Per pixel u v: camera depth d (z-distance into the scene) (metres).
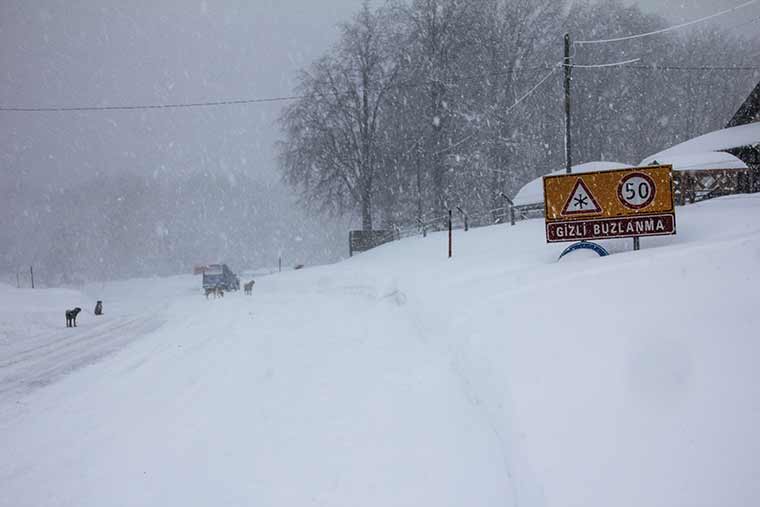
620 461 3.62
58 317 24.05
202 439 6.48
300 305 22.14
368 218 49.22
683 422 3.75
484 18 47.53
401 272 21.75
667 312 5.83
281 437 6.37
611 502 3.25
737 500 2.85
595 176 12.88
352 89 48.03
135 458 6.03
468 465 5.18
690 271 7.28
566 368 5.37
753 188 29.78
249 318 18.56
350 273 30.23
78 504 5.03
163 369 10.70
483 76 47.38
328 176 49.44
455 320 9.58
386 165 48.72
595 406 4.46
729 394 3.86
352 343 11.77
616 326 5.91
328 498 4.87
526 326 7.09
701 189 28.50
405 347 10.59
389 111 47.84
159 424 7.14
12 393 9.53
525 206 35.38
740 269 6.74
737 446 3.26
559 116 56.47
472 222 46.94
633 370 4.75
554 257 14.56
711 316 5.36
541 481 3.88
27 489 5.38
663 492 3.14
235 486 5.20
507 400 5.40
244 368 10.11
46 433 7.08
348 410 7.13
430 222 45.19
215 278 51.31
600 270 8.96
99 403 8.41
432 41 45.56
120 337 16.64
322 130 48.22
